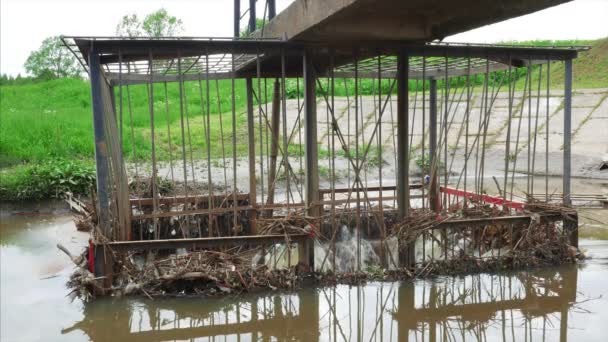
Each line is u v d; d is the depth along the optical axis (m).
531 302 6.76
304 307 6.62
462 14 6.23
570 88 8.13
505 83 23.94
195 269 6.76
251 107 9.94
